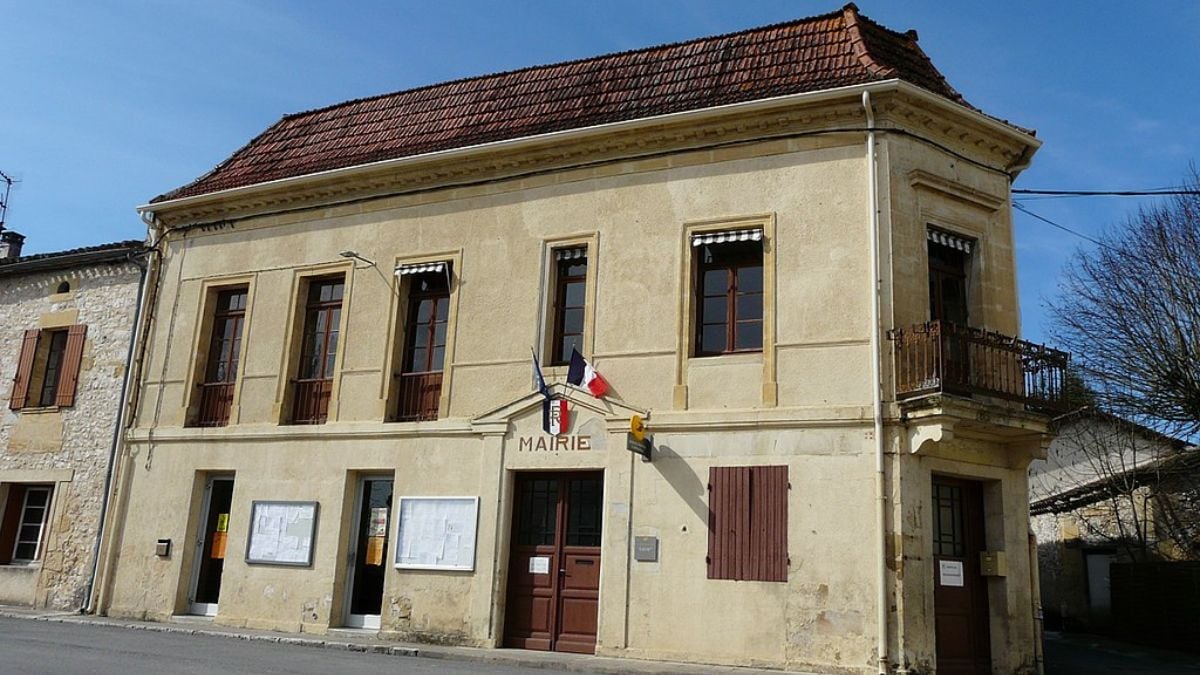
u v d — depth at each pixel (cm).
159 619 1532
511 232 1444
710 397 1255
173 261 1733
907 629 1090
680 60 1469
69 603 1644
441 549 1364
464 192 1493
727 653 1167
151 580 1570
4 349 1900
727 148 1317
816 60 1339
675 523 1232
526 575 1329
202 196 1684
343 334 1532
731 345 1280
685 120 1323
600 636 1235
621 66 1521
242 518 1526
